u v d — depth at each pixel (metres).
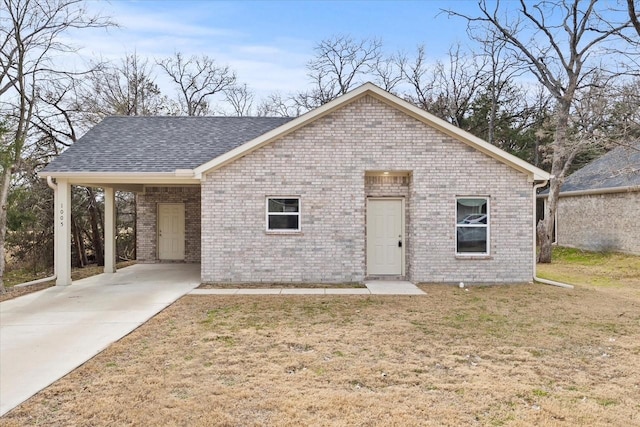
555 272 14.96
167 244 17.05
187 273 13.86
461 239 11.59
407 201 12.06
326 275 11.41
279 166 11.39
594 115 19.59
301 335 6.67
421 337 6.59
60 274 11.40
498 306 8.82
